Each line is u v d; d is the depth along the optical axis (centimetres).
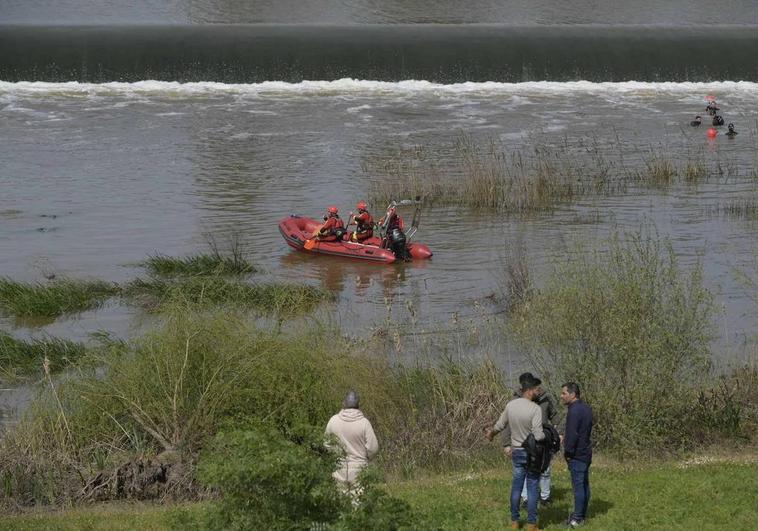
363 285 5931
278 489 1944
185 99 12606
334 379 3659
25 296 5484
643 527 2573
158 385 3616
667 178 8775
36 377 4422
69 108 11975
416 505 2788
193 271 6103
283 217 7600
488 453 3456
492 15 17775
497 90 13388
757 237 6819
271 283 5828
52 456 3334
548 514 2725
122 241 6944
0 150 9875
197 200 8112
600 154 9738
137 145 10162
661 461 3297
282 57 14050
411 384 3922
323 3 18550
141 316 5306
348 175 8919
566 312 3488
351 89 13338
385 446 3509
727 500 2781
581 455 2575
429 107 12275
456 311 5300
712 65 14412
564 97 13000
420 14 17725
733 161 9525
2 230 7200
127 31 15400
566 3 19088
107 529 2670
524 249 6500
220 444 2139
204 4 18288
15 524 2750
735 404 3662
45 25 16025
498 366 4216
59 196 8225
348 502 1995
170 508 2938
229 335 3747
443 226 7319
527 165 9169
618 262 3603
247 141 10375
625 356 3406
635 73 14238
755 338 4653
